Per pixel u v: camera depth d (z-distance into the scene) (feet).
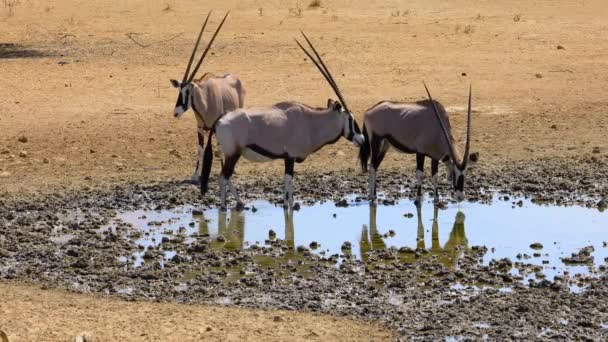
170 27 346.74
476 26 347.77
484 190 167.94
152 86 252.01
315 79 259.39
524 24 352.49
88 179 173.78
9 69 271.90
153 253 133.69
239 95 179.52
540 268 129.08
